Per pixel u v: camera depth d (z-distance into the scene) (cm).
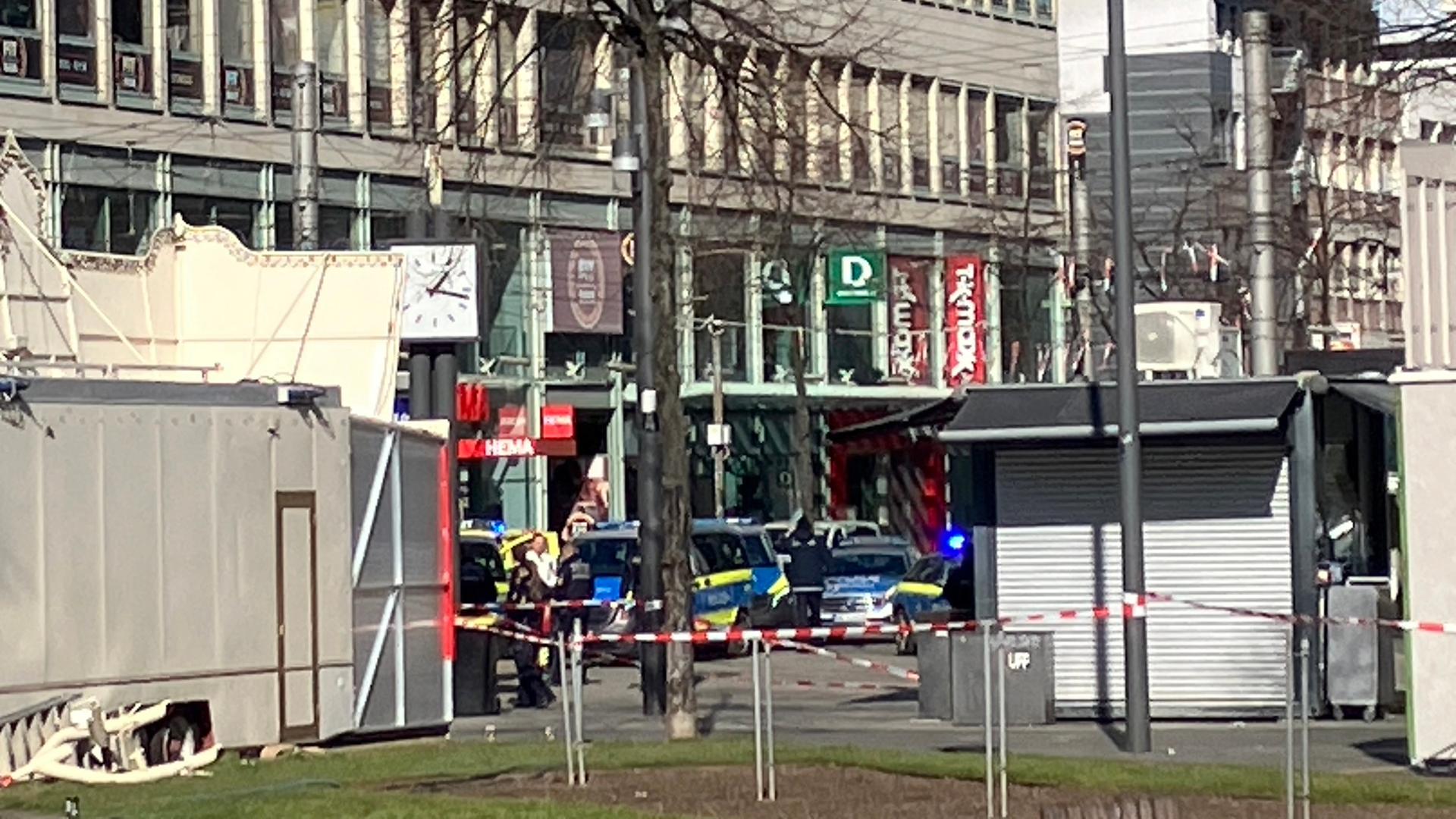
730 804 1695
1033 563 2561
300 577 2162
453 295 2803
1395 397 1988
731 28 2356
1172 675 2520
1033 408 2522
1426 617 1914
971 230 6531
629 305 5506
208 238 2716
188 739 2044
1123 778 1786
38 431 1934
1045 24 6944
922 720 2550
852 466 6353
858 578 4409
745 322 5991
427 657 2370
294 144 3691
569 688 1922
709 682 3359
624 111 3284
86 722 1916
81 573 1958
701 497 5850
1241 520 2514
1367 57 2844
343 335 2681
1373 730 2388
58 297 2522
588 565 3747
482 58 2498
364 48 4881
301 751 2125
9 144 2509
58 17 4366
